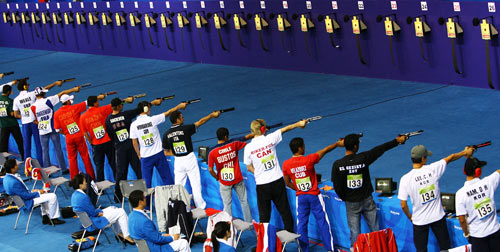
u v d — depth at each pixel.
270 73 22.77
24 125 16.05
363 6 19.56
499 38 16.69
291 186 10.15
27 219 13.23
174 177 13.18
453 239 9.08
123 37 29.00
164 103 20.45
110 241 11.71
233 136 16.17
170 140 11.94
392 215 9.63
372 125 15.62
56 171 14.61
